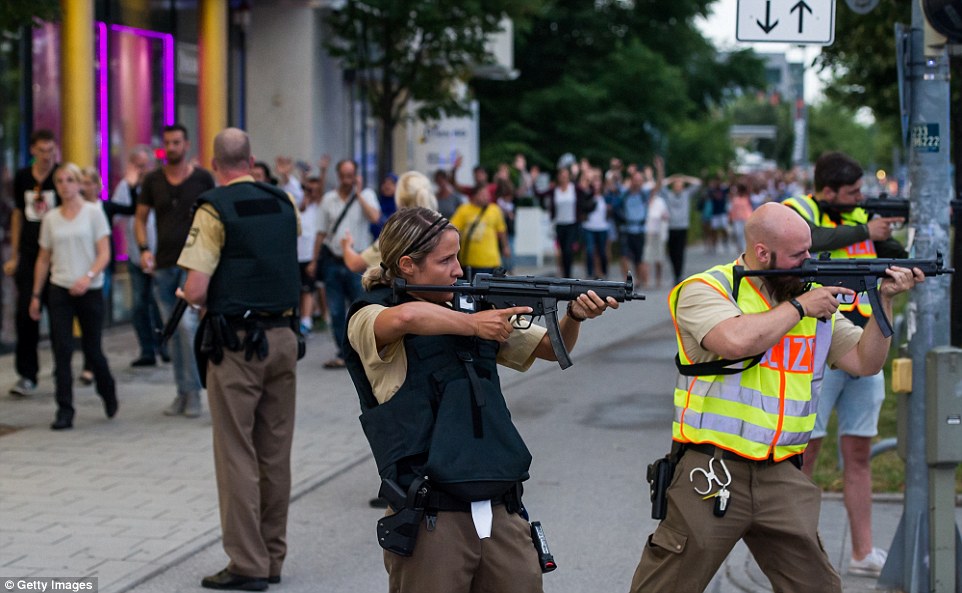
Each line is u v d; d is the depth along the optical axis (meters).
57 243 10.72
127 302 17.61
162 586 6.82
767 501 4.85
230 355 6.82
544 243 32.56
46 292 11.12
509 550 4.39
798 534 4.82
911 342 6.64
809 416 4.89
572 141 42.56
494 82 43.16
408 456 4.34
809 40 7.19
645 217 25.45
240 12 22.27
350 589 6.88
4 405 11.84
